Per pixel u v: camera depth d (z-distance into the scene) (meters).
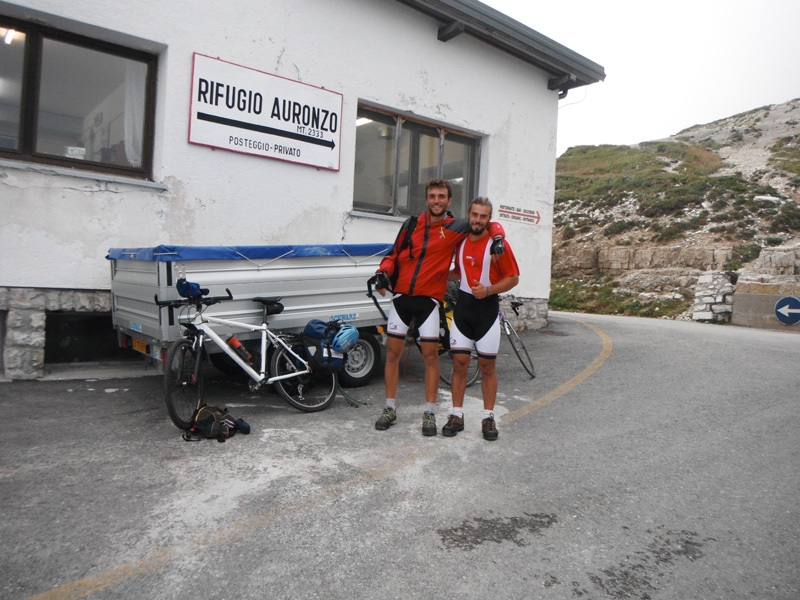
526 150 10.42
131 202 6.33
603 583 2.54
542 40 9.76
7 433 4.25
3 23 5.76
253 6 7.01
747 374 6.89
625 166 44.06
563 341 9.34
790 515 3.25
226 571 2.52
